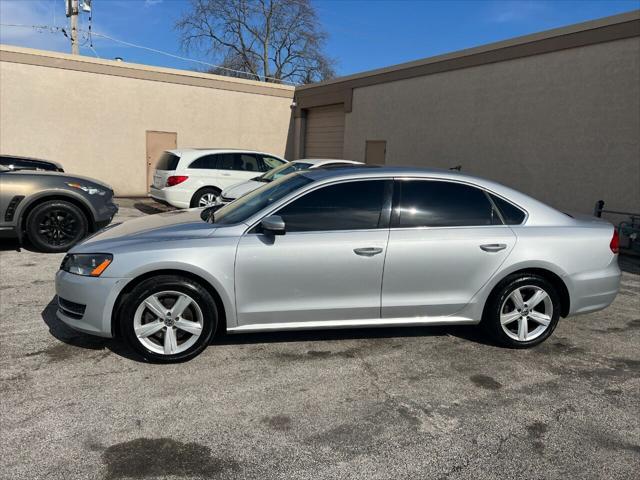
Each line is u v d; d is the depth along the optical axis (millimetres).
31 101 13938
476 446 2906
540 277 4199
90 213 7355
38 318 4680
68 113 14430
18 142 13930
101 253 3691
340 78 16047
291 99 18312
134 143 15484
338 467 2689
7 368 3682
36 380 3516
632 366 4039
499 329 4203
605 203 9273
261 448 2836
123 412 3150
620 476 2678
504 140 11102
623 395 3551
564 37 9727
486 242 4043
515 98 10797
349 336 4473
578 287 4234
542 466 2742
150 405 3238
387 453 2818
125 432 2943
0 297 5262
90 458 2699
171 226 4109
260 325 3891
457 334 4598
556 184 10102
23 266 6492
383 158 14625
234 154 11430
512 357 4137
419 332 4621
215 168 11188
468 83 11875
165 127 15883
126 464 2662
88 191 7285
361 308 3965
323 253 3818
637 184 8758
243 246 3746
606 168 9211
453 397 3461
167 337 3750
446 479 2615
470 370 3879
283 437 2943
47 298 5258
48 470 2592
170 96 15828
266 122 17828
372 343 4336
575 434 3053
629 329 4879
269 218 3705
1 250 7367
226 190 9742
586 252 4234
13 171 7145
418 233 3984
